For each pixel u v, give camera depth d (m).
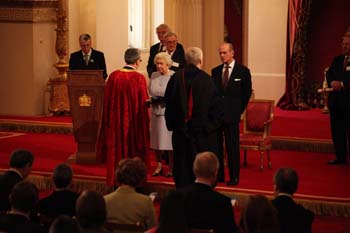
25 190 6.05
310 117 14.83
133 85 10.05
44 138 13.90
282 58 16.38
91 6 16.64
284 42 16.34
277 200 6.47
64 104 15.66
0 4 15.74
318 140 12.59
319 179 10.59
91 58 12.91
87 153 11.53
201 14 19.22
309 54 16.33
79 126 11.48
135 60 10.16
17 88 15.87
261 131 11.44
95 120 11.45
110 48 16.36
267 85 16.47
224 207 6.39
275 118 14.67
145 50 18.75
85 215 5.41
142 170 6.82
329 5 16.23
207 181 6.49
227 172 11.04
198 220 6.36
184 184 9.34
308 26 16.27
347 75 11.30
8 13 15.74
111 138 10.05
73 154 12.04
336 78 11.38
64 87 15.62
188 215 6.38
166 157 11.26
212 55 19.33
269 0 16.34
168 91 9.33
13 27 15.78
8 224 6.02
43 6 15.73
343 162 11.61
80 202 5.44
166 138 10.31
